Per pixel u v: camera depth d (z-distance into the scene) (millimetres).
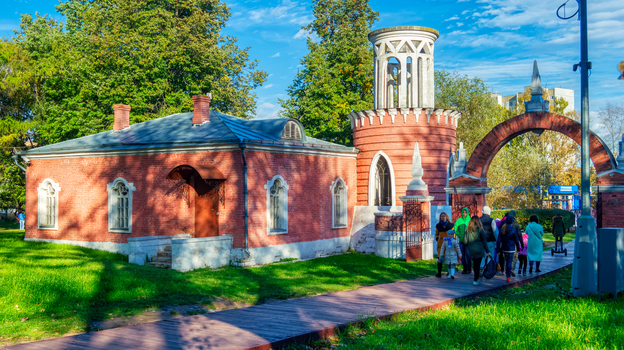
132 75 31844
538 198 41156
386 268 17188
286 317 9531
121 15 32844
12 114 36750
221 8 38094
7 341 7977
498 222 16109
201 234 19109
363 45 36969
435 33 26031
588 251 12102
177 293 12016
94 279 12234
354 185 25188
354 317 9445
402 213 20516
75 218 22000
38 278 11906
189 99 32938
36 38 40562
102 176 21312
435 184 24359
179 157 19625
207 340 7836
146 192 20141
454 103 46125
